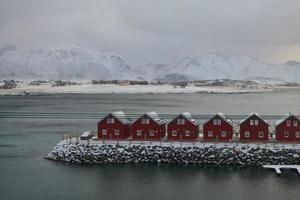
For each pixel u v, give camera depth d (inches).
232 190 3452.3
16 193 3388.3
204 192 3410.4
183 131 4473.4
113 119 4564.5
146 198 3287.4
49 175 3855.8
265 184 3587.6
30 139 5679.1
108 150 4286.4
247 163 4097.0
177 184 3597.4
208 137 4453.7
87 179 3735.2
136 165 4148.6
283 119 4463.6
